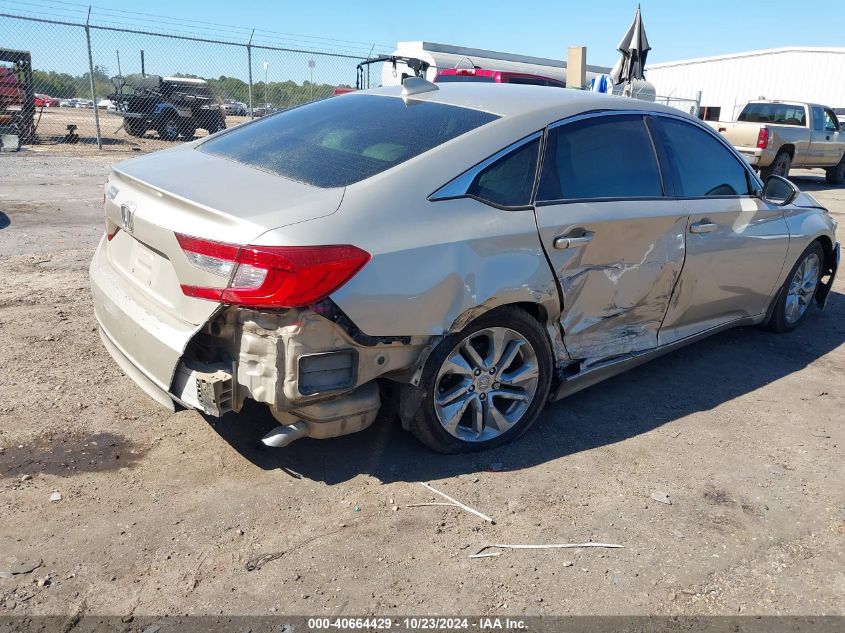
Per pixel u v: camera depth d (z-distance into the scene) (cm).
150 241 286
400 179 287
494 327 313
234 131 380
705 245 403
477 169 306
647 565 262
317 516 278
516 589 245
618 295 360
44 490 282
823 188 1652
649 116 389
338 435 287
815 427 381
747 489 316
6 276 553
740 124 1542
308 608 231
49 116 2202
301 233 254
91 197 946
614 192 356
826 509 304
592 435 357
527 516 286
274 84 1573
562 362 349
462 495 297
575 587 248
